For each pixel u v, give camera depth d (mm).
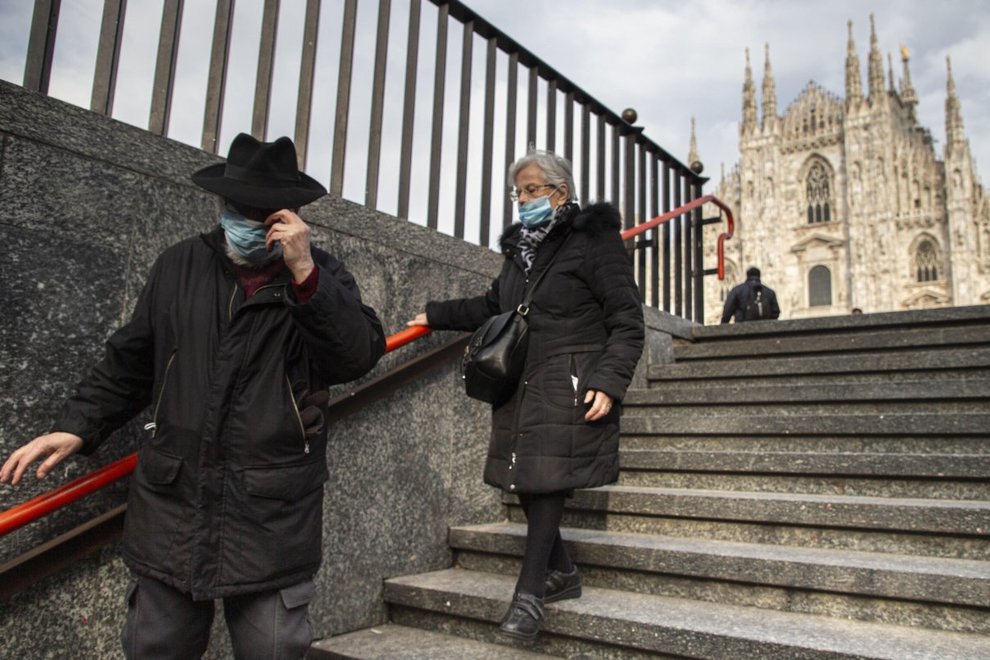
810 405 4066
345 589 2781
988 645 2113
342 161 2994
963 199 47906
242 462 1544
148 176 2238
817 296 51469
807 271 52094
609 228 2455
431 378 3295
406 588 2871
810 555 2674
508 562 3125
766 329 5289
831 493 3305
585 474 2260
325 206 2807
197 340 1606
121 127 2178
